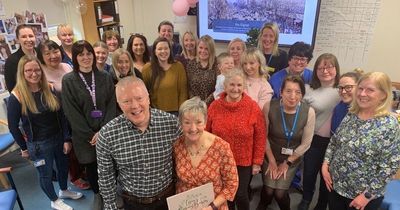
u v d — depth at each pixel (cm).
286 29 435
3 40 365
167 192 169
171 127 158
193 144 160
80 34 455
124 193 169
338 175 184
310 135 218
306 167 243
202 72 291
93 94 235
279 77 275
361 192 175
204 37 290
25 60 224
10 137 320
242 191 220
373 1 377
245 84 225
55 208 270
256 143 214
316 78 234
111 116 241
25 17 386
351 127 174
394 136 159
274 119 221
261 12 445
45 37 412
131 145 150
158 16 547
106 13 498
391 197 211
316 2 402
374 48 394
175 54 372
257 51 251
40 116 236
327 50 422
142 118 146
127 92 141
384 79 160
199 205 162
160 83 286
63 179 277
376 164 167
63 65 296
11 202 212
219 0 468
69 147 261
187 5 465
